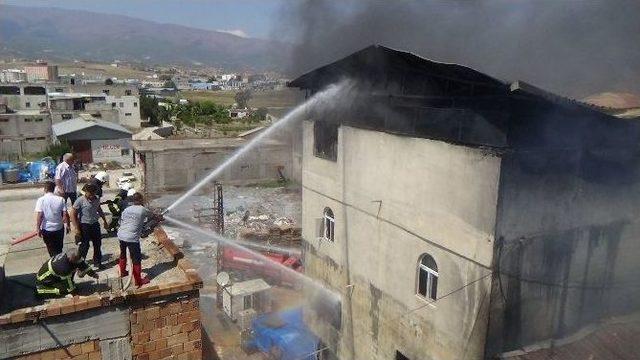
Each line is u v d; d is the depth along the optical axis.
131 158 57.69
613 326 10.95
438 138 10.73
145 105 86.12
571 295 10.55
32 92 74.19
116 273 8.87
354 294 14.29
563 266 10.26
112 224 10.98
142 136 59.12
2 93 72.50
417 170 11.19
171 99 129.00
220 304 20.36
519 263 9.68
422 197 11.09
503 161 9.01
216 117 88.12
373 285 13.34
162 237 10.61
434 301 11.25
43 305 7.48
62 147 51.56
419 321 11.66
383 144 12.30
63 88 87.56
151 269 9.17
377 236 12.96
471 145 9.72
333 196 14.91
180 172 43.78
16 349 7.18
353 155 13.64
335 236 15.04
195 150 44.00
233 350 17.59
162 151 42.91
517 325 9.98
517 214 9.41
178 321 8.28
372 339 13.62
